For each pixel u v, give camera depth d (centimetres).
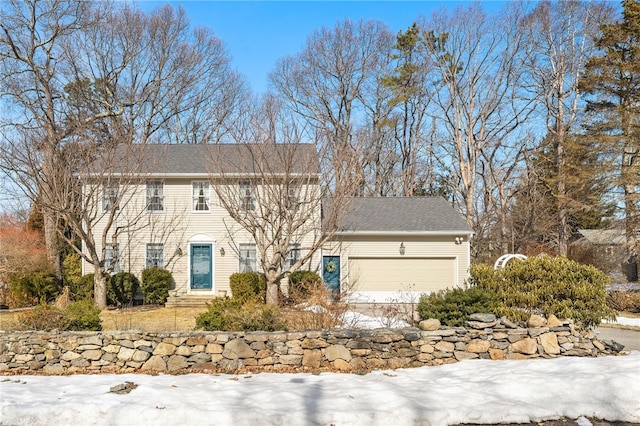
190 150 2192
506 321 892
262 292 1917
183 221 2038
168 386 722
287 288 1911
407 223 2022
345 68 3431
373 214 2114
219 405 632
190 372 834
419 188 3588
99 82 2917
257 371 838
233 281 1900
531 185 3050
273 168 1655
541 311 1004
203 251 2039
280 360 855
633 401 617
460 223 2017
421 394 666
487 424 597
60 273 2230
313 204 1767
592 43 2812
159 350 853
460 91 3241
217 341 858
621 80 2286
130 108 2953
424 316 995
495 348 875
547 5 2944
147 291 1934
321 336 865
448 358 872
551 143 3011
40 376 817
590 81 2347
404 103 3422
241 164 1766
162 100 3228
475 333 883
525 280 1045
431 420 594
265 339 860
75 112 2597
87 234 1797
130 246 2020
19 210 2709
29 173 1677
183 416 600
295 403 638
